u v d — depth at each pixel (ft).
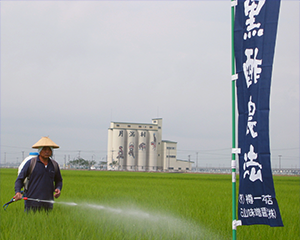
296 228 29.68
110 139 443.32
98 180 121.70
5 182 91.25
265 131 17.79
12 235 22.61
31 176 29.40
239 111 19.01
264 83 17.87
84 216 30.73
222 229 27.61
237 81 19.13
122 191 68.03
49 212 29.96
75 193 59.77
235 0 19.39
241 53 18.95
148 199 50.39
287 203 51.49
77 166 557.33
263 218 18.02
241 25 19.07
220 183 120.37
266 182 17.90
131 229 25.68
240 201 18.74
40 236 22.70
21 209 34.14
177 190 75.77
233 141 19.49
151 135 449.06
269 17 17.92
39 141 29.66
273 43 17.75
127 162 435.94
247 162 18.53
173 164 478.59
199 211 37.58
